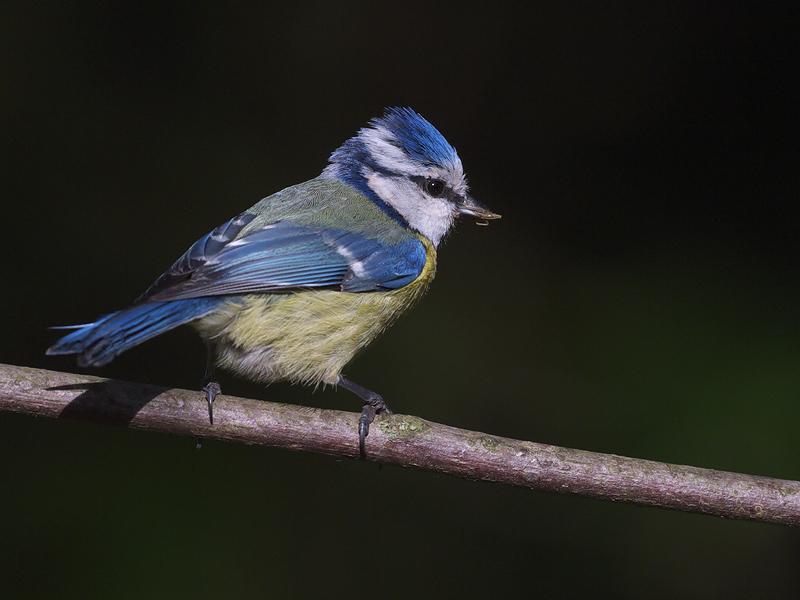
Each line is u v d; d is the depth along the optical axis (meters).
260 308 7.66
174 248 11.64
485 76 13.26
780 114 12.57
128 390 7.08
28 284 11.09
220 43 12.77
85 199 11.64
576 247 12.30
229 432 7.08
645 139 12.86
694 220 12.32
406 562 10.16
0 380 6.98
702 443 10.39
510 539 10.34
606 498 6.82
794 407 10.39
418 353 11.41
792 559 10.09
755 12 12.79
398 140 9.12
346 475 10.38
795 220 12.12
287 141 12.59
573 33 13.27
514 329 11.55
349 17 13.20
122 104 12.20
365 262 8.14
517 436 10.91
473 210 9.27
